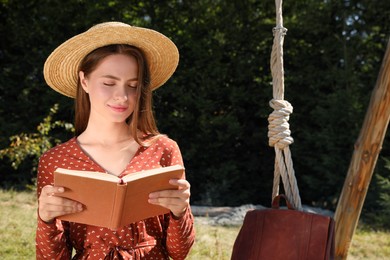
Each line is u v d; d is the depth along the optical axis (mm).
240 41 11367
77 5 11375
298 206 2457
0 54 11586
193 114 11289
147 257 2141
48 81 2365
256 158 11523
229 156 11430
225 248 5684
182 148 11359
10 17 11500
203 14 11445
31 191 9531
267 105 11148
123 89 2125
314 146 10641
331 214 9438
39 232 2016
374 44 10711
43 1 11359
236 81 11523
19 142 9344
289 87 11133
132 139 2242
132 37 2207
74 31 11539
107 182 1830
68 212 1903
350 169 3756
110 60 2125
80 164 2168
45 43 11547
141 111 2262
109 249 2102
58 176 1836
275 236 2328
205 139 11180
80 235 2150
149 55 2350
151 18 11602
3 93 11430
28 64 11336
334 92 10664
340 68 10891
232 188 11508
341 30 10734
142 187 1897
